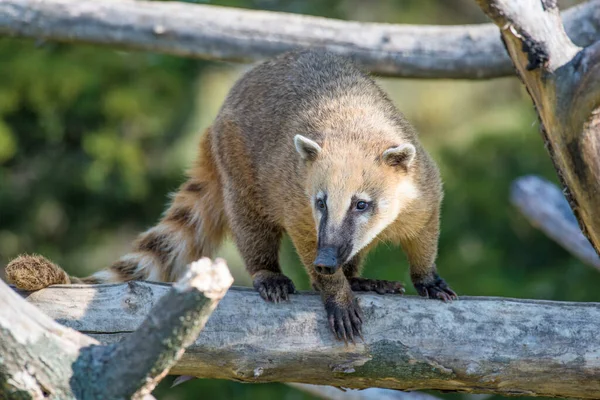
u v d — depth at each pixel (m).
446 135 22.17
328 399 11.88
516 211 19.62
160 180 20.17
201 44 13.06
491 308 8.45
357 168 9.04
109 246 20.83
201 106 20.53
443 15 24.00
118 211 20.50
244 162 10.29
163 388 17.67
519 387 8.36
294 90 10.12
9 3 12.96
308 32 12.93
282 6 21.53
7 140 18.56
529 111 21.69
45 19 13.00
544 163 20.14
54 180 19.78
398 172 9.19
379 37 12.91
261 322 8.46
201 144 11.36
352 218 8.94
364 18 23.14
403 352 8.35
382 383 8.51
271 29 12.95
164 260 11.17
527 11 7.59
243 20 12.97
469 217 19.86
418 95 23.36
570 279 17.84
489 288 17.67
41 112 18.95
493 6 7.53
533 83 7.89
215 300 6.31
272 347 8.40
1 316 6.58
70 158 19.78
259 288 8.84
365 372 8.43
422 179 9.42
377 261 17.62
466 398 16.53
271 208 9.81
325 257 8.49
